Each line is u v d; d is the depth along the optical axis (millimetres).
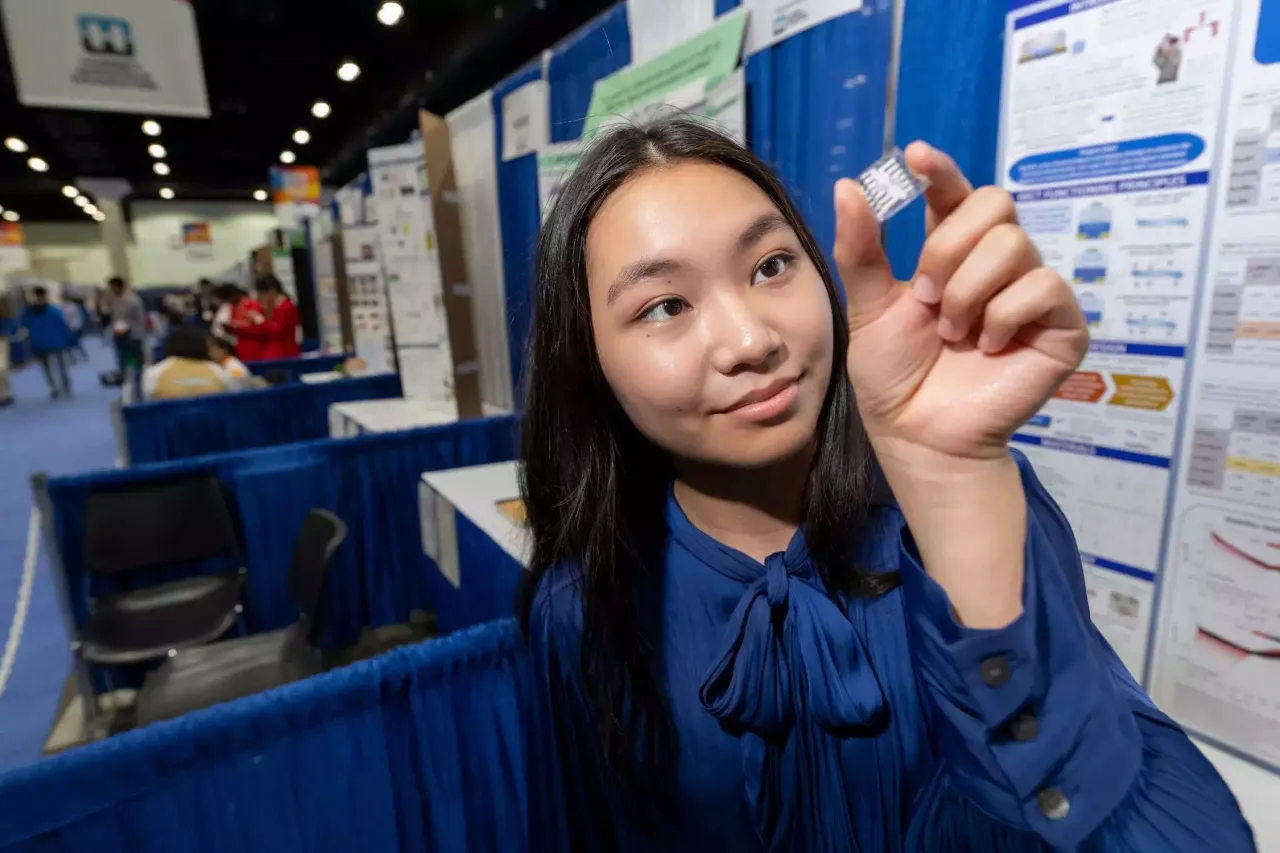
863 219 304
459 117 2160
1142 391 712
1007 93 781
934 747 380
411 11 3924
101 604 1721
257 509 1947
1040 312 287
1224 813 323
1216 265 641
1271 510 636
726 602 433
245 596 1868
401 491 2092
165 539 1819
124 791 708
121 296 7305
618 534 467
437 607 1778
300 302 6281
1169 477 703
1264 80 589
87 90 2871
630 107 1375
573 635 502
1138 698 372
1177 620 717
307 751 797
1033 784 311
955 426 316
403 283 2439
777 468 427
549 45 3764
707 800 432
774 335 362
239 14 4199
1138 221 689
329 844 822
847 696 377
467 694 893
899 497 339
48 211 14109
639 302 373
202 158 8930
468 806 914
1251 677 668
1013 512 320
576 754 520
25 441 5117
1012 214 300
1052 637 312
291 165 9477
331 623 2041
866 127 970
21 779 671
